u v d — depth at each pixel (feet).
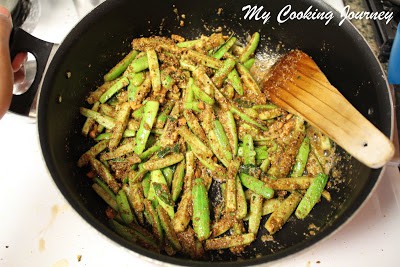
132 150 1.22
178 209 1.13
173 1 1.27
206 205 1.12
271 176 1.19
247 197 1.17
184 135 1.22
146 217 1.15
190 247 1.09
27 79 1.30
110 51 1.28
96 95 1.28
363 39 1.08
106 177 1.18
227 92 1.31
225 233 1.13
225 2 1.29
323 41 1.22
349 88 1.18
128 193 1.17
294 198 1.15
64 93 1.13
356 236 1.10
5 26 1.03
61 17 1.43
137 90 1.28
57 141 1.07
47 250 1.08
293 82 1.22
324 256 1.08
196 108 1.27
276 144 1.23
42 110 1.02
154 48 1.32
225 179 1.19
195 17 1.34
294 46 1.32
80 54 1.17
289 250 0.87
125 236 1.07
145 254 0.86
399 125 1.12
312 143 1.23
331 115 1.10
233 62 1.31
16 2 1.28
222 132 1.23
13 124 1.25
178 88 1.30
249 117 1.26
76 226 1.11
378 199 1.15
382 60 1.35
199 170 1.21
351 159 1.14
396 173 1.18
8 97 1.01
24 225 1.11
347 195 1.08
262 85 1.32
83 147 1.23
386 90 1.02
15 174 1.18
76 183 1.12
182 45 1.36
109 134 1.24
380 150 0.96
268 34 1.34
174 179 1.18
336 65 1.22
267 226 1.11
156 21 1.31
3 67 0.99
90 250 1.08
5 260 1.07
